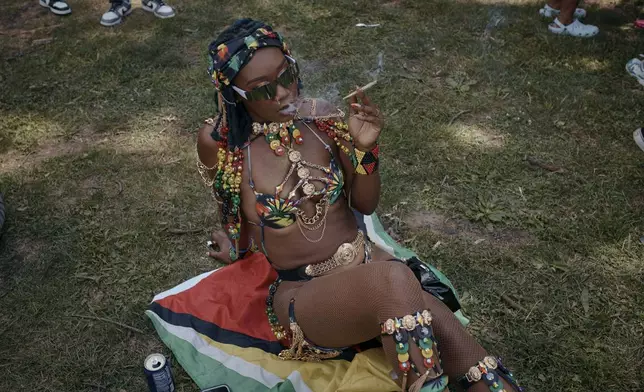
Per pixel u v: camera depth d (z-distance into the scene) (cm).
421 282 238
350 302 212
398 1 580
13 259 334
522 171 381
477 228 345
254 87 216
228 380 258
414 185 375
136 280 320
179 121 438
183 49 521
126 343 289
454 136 413
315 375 249
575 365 268
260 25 217
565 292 303
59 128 435
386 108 440
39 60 511
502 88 458
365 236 264
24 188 382
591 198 359
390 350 203
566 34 520
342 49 509
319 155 235
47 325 297
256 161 235
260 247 249
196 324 280
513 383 222
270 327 276
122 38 537
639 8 567
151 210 363
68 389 269
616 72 473
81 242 342
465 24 539
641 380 262
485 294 304
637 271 312
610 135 410
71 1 609
